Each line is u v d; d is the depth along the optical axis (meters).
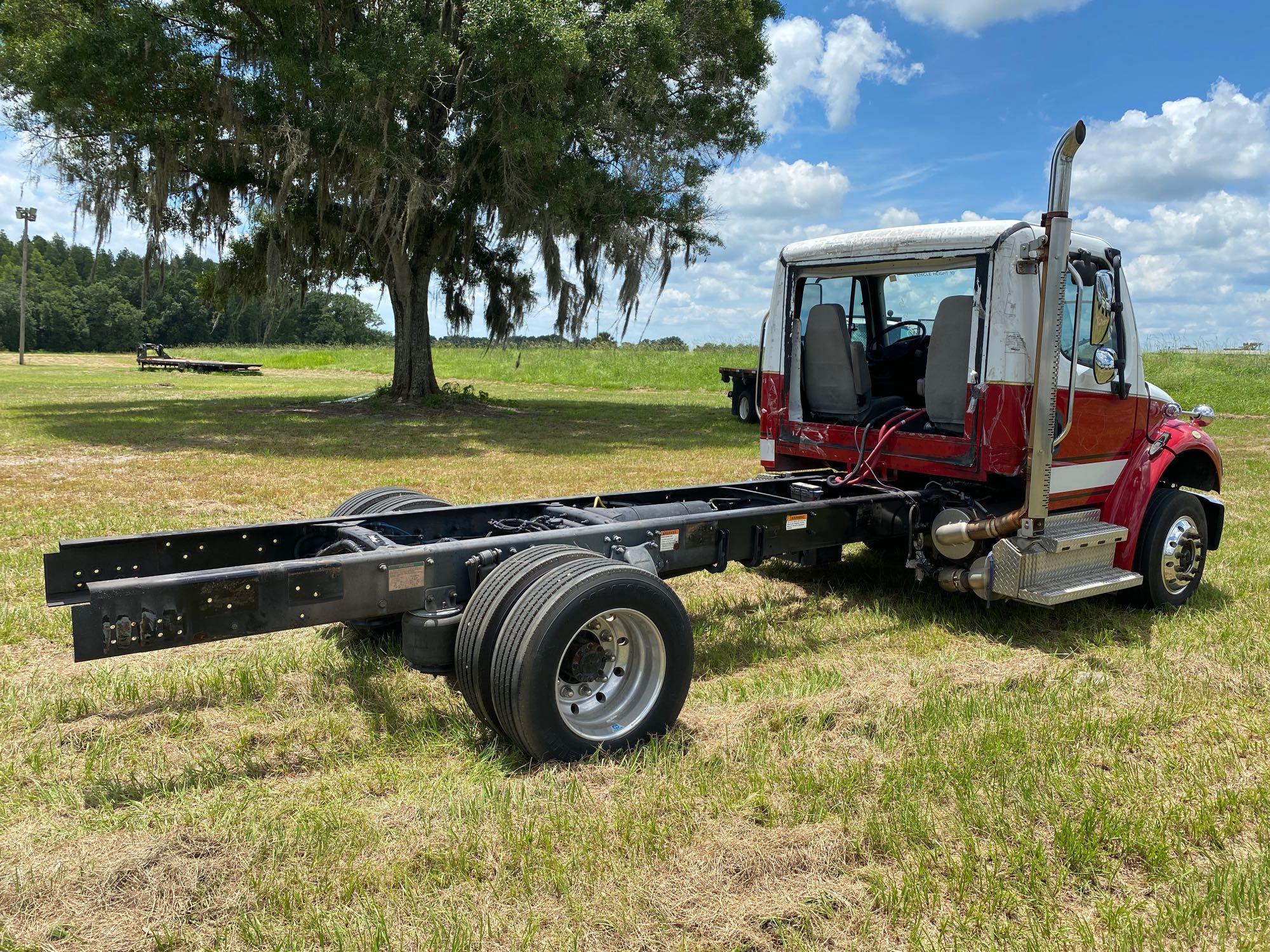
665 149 20.03
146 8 15.35
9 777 3.26
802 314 6.23
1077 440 5.24
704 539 4.54
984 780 3.31
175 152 16.88
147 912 2.48
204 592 3.16
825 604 5.81
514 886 2.62
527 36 15.52
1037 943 2.40
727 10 18.78
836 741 3.68
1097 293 4.76
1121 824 3.01
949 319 5.23
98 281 101.00
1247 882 2.70
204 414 19.62
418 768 3.38
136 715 3.86
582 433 17.33
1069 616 5.57
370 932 2.40
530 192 17.86
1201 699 4.18
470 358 46.88
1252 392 25.27
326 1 15.81
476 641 3.44
